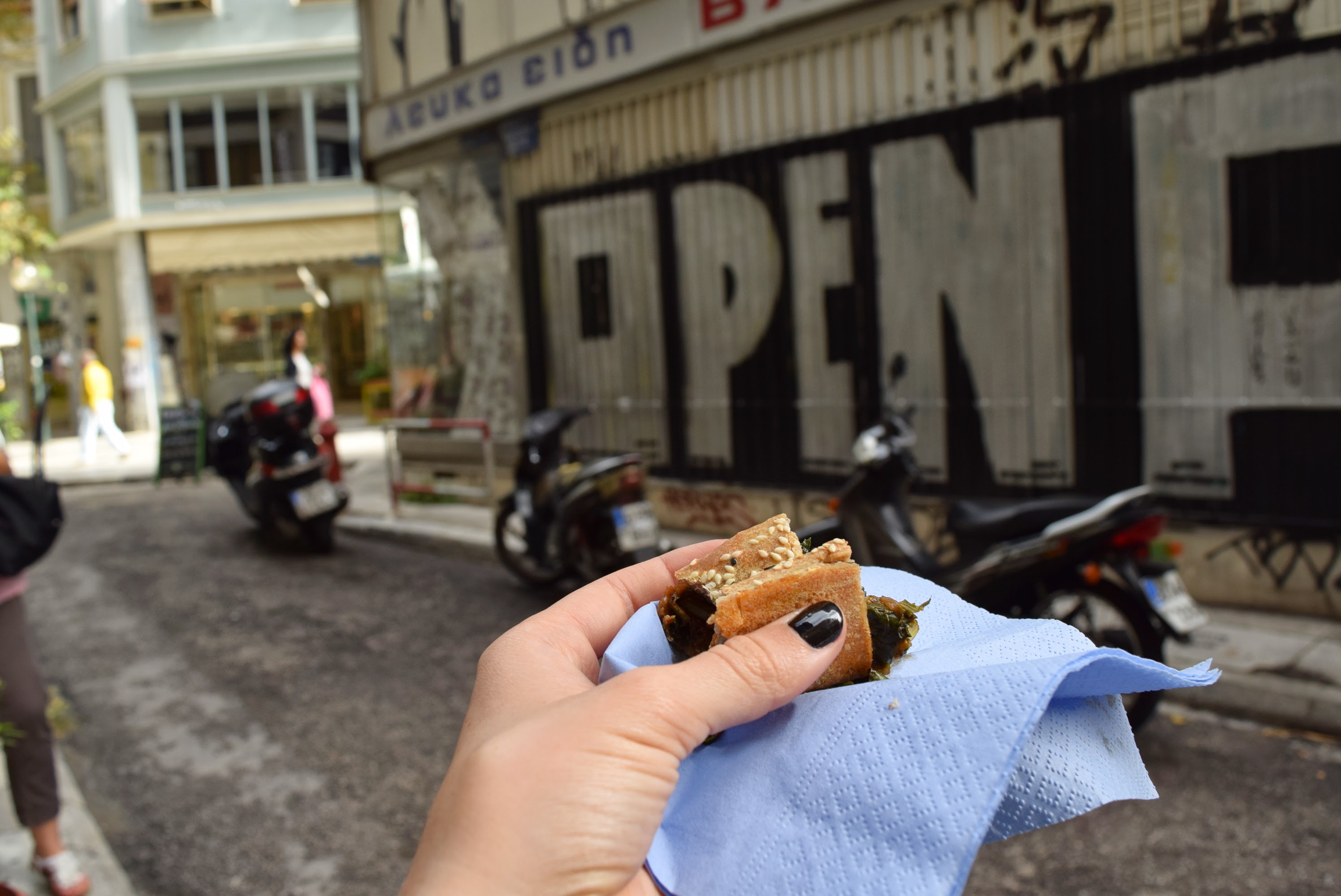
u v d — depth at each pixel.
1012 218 5.59
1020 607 3.88
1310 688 3.91
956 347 5.90
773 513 6.98
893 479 4.51
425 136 9.28
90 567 7.65
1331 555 4.70
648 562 1.11
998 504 4.19
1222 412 4.96
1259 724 3.87
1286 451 4.80
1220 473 4.99
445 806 0.77
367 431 17.80
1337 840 2.97
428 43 9.12
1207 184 4.91
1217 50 4.81
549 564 6.11
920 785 0.68
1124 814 3.23
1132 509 3.76
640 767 0.76
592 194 7.95
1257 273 4.80
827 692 0.78
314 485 7.51
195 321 21.02
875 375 6.31
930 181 5.91
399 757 4.01
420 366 10.01
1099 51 5.18
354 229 19.36
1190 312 5.02
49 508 3.07
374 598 6.43
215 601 6.51
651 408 7.74
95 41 19.20
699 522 7.49
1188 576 5.10
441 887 0.72
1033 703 0.68
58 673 5.33
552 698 0.88
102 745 4.32
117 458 15.34
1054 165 5.40
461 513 8.77
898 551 4.37
